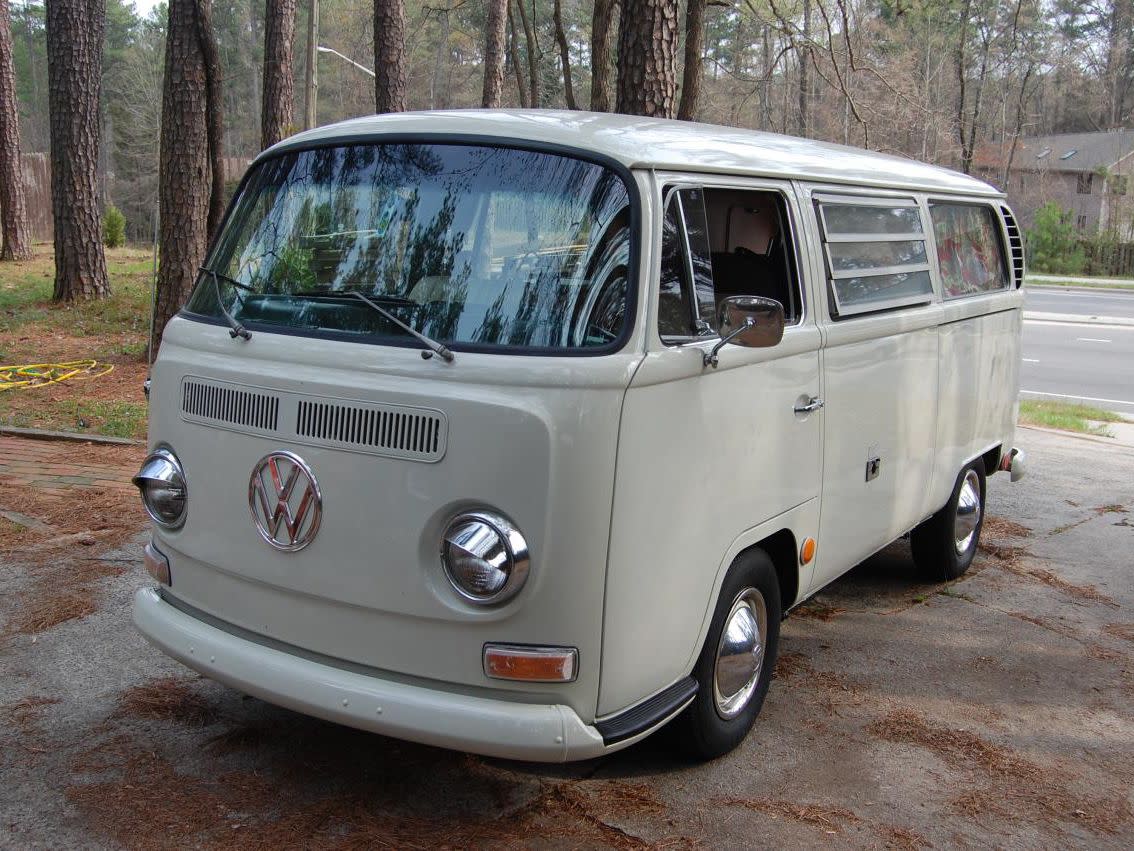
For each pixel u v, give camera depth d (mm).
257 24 63906
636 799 3734
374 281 3432
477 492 3023
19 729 3994
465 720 3053
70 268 16484
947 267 5848
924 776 4070
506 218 3340
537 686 3098
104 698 4281
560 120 3639
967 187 6195
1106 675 5188
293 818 3480
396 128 3684
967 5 40469
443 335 3195
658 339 3262
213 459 3521
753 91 18781
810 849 3496
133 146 59375
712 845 3477
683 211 3492
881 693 4828
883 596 6250
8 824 3369
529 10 31031
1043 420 12648
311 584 3293
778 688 4816
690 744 3898
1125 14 65625
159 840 3322
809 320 4250
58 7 15891
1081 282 45219
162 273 11812
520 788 3758
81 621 5012
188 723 4109
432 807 3600
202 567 3645
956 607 6094
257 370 3414
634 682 3314
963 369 5941
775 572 4234
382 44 16359
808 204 4332
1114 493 9039
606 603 3137
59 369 11703
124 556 5871
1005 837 3674
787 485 4109
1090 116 70938
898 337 5043
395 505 3121
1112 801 3973
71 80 16016
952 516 6238
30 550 5906
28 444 8297
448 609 3074
